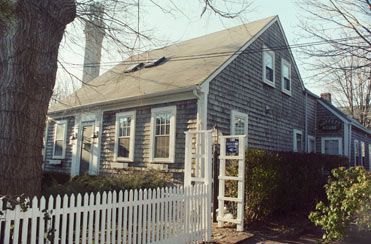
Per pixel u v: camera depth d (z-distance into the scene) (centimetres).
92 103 1394
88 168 1483
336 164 1280
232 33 1480
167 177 1093
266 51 1512
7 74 513
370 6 862
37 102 532
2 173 490
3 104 507
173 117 1157
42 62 540
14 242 392
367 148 2470
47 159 1753
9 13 346
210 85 1128
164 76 1298
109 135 1405
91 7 733
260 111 1419
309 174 1080
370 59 887
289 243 684
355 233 574
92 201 478
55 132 1733
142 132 1264
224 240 681
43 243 417
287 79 1705
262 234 744
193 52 1452
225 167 825
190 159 800
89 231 473
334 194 594
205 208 682
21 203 399
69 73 809
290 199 958
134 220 539
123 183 780
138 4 745
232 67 1257
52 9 554
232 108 1228
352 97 2528
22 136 510
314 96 1945
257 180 834
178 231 617
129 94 1261
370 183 552
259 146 1385
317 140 1961
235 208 814
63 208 442
